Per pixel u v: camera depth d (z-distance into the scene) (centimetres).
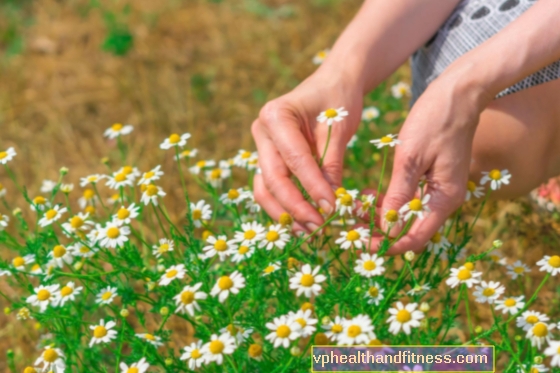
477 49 99
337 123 104
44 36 201
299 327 91
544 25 97
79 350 107
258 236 98
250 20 204
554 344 89
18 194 146
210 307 98
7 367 116
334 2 208
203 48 192
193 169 117
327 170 102
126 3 215
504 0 108
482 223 126
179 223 136
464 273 95
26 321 118
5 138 163
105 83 179
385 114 147
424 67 114
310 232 100
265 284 103
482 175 107
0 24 207
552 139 107
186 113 166
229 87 175
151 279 101
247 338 97
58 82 181
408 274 103
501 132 104
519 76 98
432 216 98
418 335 99
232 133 158
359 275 96
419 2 110
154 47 193
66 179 148
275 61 182
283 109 102
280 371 94
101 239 102
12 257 128
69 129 164
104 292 100
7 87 180
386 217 95
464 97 97
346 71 106
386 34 109
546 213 120
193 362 92
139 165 149
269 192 103
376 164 137
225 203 109
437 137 97
